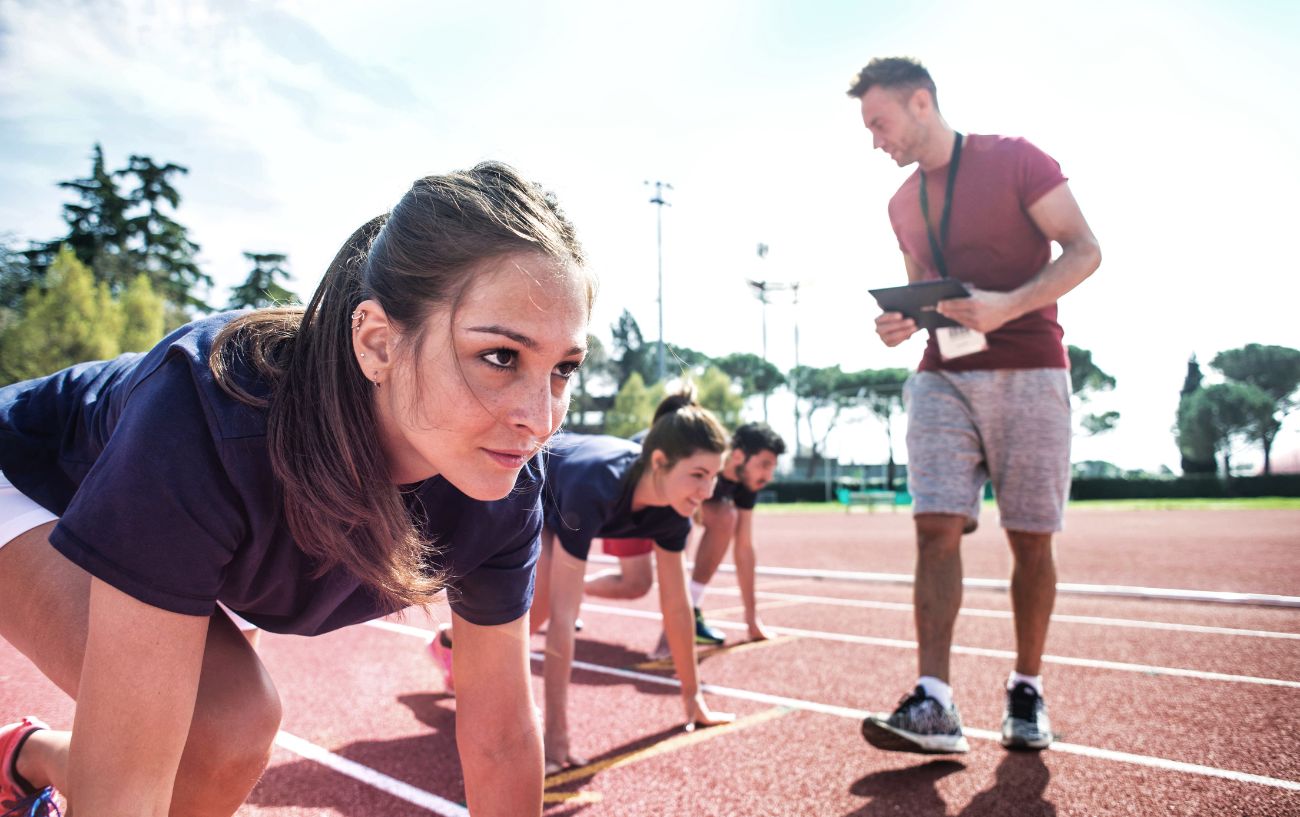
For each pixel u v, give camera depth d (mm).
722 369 66562
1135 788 2201
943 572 2557
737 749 2670
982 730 2824
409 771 2467
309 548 1124
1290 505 27281
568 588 2650
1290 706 2932
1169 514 21875
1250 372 55062
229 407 1032
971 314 2502
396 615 1486
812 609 5773
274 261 48625
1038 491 2652
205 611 1054
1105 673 3541
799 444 56312
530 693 1495
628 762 2564
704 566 4570
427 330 973
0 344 27938
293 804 2197
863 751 2623
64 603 1267
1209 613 5168
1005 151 2730
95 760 1003
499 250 945
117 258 42281
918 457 2727
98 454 1341
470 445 1006
